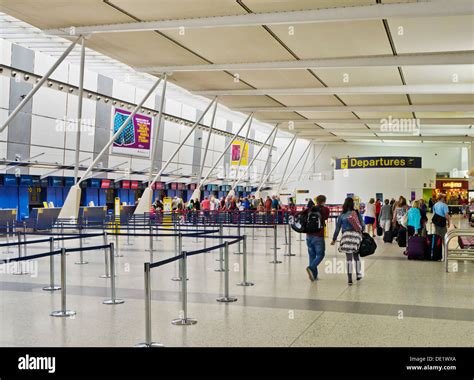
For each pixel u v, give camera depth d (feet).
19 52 90.38
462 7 49.42
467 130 159.63
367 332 22.90
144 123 125.59
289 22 54.70
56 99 100.01
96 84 110.93
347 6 52.70
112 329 23.48
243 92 101.14
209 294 32.12
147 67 82.84
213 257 52.54
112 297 29.40
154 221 73.56
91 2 52.70
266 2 51.98
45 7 54.44
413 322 24.80
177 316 26.03
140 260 49.55
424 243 50.26
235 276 39.58
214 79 91.20
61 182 102.32
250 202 125.90
